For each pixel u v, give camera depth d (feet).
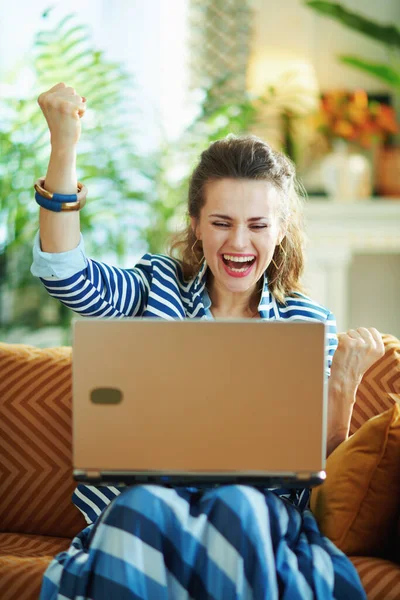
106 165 11.25
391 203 12.67
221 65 13.26
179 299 5.62
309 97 13.06
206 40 13.29
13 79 11.90
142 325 4.27
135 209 11.35
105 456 4.32
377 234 12.81
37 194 4.96
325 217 12.80
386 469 5.04
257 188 5.32
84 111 4.98
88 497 5.49
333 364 5.48
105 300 5.38
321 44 13.50
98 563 4.21
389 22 13.58
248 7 13.29
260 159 5.37
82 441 4.32
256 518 4.26
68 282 5.13
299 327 4.27
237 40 13.26
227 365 4.28
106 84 11.21
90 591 4.24
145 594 4.14
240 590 4.16
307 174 13.33
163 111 13.29
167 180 11.41
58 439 5.98
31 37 13.02
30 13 13.03
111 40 13.41
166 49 13.42
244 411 4.30
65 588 4.31
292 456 4.31
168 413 4.30
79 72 11.12
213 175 5.38
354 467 5.05
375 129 13.14
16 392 6.08
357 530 5.04
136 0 13.38
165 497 4.30
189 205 5.72
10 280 11.93
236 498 4.27
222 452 4.31
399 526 5.03
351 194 12.98
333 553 4.59
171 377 4.29
